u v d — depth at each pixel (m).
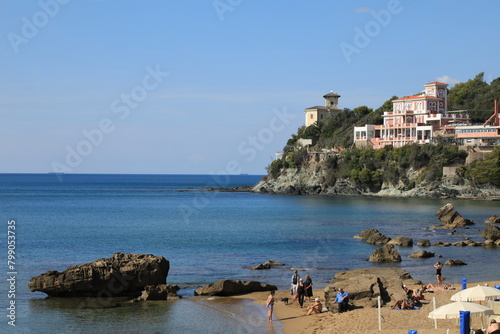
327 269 60.81
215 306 43.38
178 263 65.75
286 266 62.94
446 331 31.84
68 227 112.31
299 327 36.66
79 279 45.34
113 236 96.31
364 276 43.69
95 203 194.50
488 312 28.62
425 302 41.16
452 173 181.25
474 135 185.50
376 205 161.75
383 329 33.88
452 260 63.22
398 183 194.25
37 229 107.88
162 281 48.06
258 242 85.81
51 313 41.06
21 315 40.56
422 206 155.88
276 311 41.56
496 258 68.06
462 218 104.75
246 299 45.91
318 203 175.88
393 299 40.72
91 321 39.16
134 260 47.53
